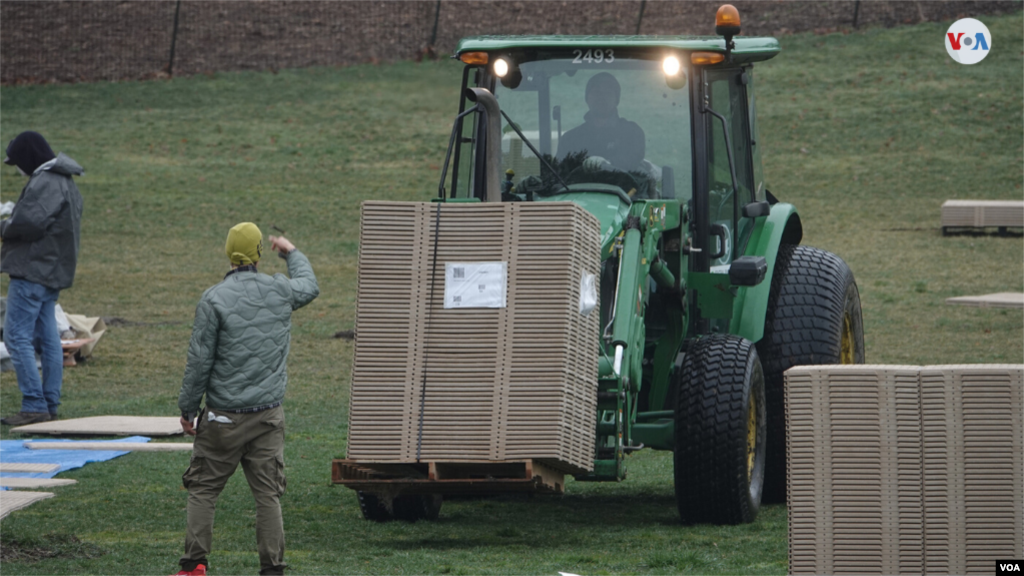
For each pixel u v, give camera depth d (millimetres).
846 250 76938
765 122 108312
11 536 24094
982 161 98000
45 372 38969
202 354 20188
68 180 38344
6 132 108562
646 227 25906
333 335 56969
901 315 60062
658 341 27875
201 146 106562
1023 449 19469
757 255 30203
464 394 22516
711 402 26172
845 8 132750
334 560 22766
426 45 131625
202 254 78000
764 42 29734
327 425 39594
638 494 31594
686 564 22141
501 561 22672
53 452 33969
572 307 22703
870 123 106625
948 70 117125
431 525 26969
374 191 94938
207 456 20500
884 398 19812
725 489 26109
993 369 19609
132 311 62625
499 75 28344
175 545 23859
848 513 19828
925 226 83250
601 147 28094
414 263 23078
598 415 24703
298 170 100750
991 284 67688
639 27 130625
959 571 19547
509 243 22922
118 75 125938
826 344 29984
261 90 122438
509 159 28281
